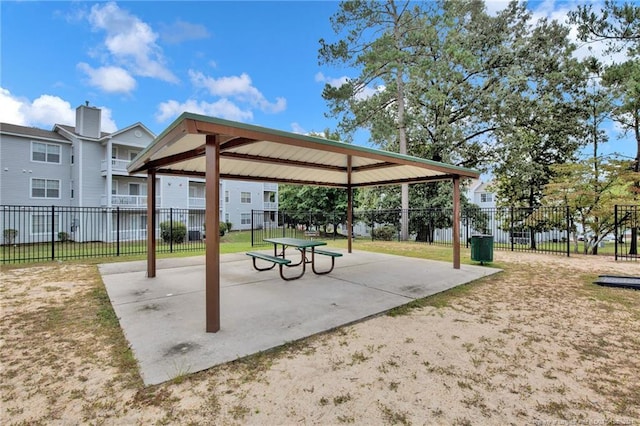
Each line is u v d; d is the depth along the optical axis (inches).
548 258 352.8
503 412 80.2
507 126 523.8
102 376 98.3
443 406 82.6
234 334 130.6
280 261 213.8
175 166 248.7
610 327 139.4
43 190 647.8
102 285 220.2
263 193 1142.3
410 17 527.2
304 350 116.1
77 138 662.5
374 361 107.4
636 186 401.4
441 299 184.1
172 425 75.6
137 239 730.8
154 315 154.6
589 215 397.1
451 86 526.6
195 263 313.6
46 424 76.1
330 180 360.5
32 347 119.8
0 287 215.9
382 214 694.5
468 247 466.0
